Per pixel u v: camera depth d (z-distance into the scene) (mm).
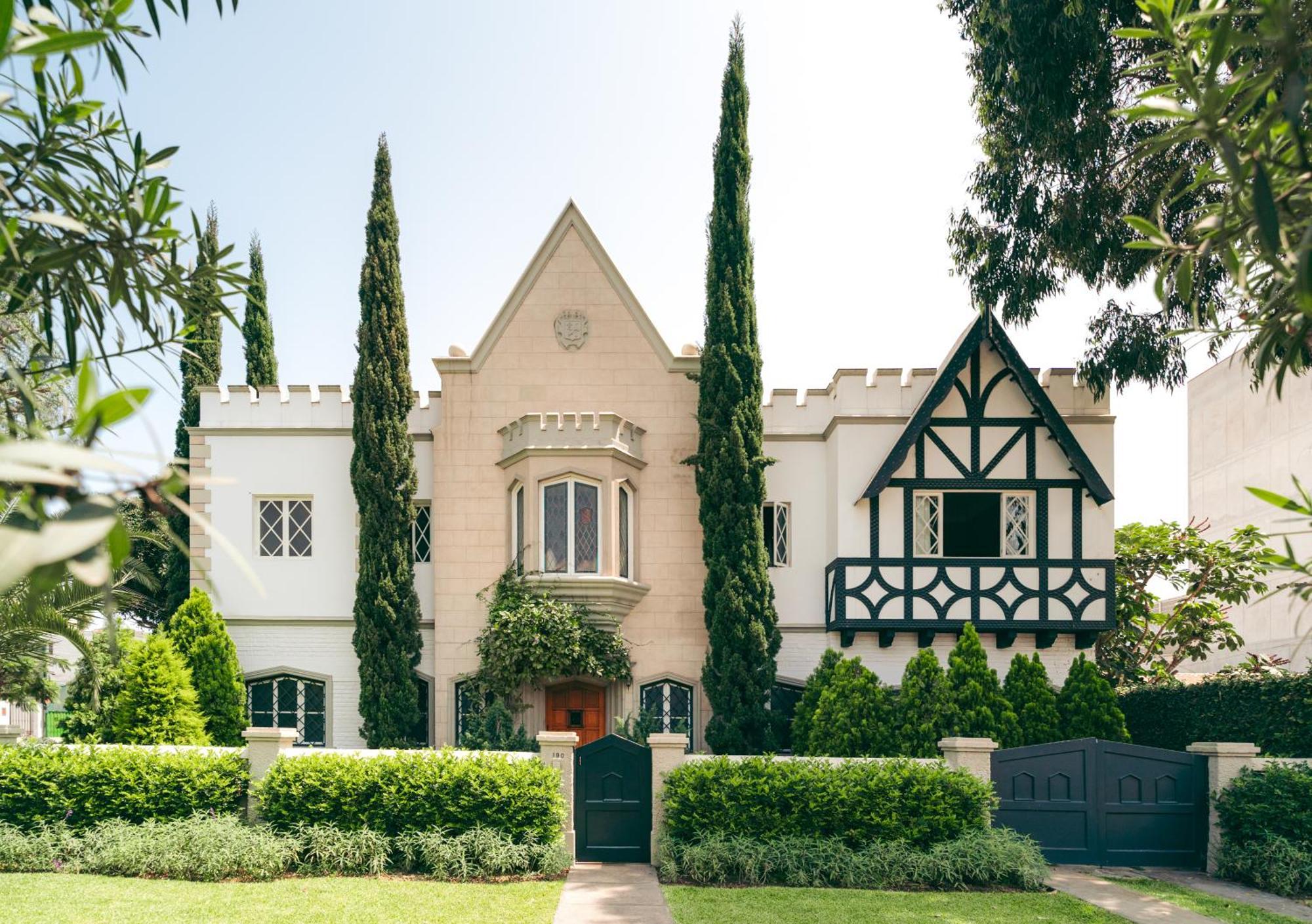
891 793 10773
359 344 16375
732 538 15398
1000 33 13656
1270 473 25469
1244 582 17297
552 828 10891
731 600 15102
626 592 15898
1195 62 3443
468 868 10258
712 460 15617
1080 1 12109
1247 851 10648
